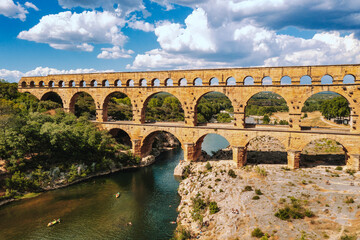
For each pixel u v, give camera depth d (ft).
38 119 218.38
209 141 382.42
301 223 119.96
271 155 249.75
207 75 219.20
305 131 195.21
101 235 132.98
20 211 156.04
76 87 273.13
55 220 145.69
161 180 211.61
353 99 185.16
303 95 195.11
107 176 219.61
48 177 191.31
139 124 244.22
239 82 210.18
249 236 114.11
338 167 197.67
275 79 201.05
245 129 209.77
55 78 286.66
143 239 130.00
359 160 185.37
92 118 319.88
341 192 150.30
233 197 153.58
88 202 170.09
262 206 138.72
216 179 184.55
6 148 184.34
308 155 245.65
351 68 183.83
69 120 241.55
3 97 294.05
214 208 141.69
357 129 187.93
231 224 125.08
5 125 189.67
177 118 449.89
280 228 117.39
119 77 251.39
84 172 210.59
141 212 157.38
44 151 202.90
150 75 239.09
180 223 140.97
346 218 120.88
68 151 212.23
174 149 328.29
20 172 182.50
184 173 220.43
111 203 169.07
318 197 144.97
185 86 225.76
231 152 262.06
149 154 270.87
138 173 228.63
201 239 121.08
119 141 286.05
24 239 128.77
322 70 189.88
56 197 176.24
